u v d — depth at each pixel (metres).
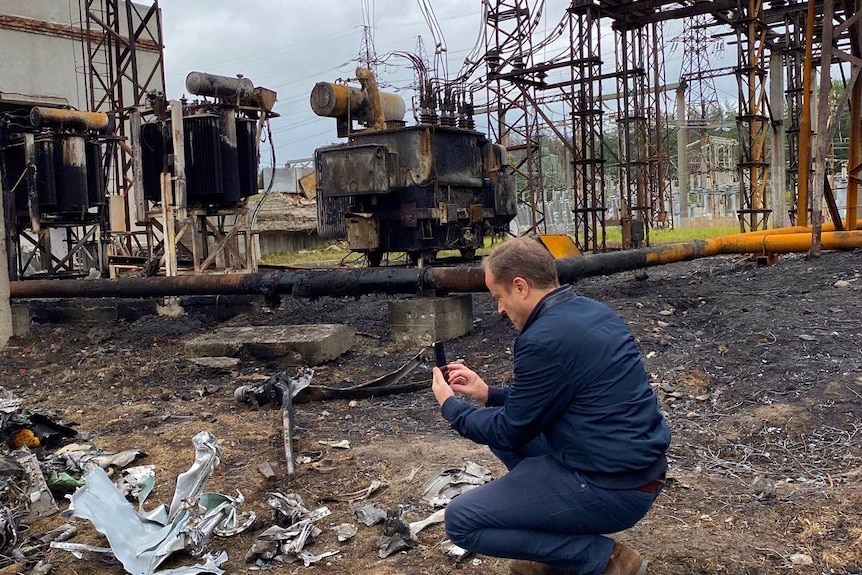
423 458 5.54
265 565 4.15
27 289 11.98
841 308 8.77
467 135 12.70
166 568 4.08
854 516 4.42
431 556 4.12
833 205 13.18
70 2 25.75
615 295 11.34
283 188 40.50
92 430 6.71
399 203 11.89
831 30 11.80
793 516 4.48
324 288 9.89
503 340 9.29
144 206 13.39
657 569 3.88
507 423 3.11
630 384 3.06
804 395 6.41
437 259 13.63
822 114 12.03
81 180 14.73
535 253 3.15
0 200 11.44
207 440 4.75
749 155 15.82
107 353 10.33
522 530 3.24
